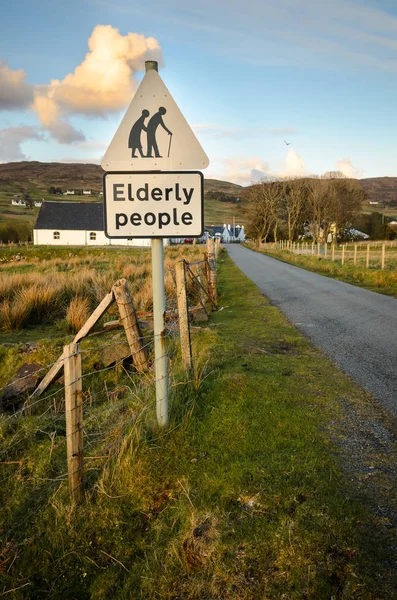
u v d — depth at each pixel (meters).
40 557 2.84
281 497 2.76
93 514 2.99
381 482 2.95
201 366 5.14
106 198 3.43
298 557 2.29
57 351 6.41
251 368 5.34
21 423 4.52
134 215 3.45
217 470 3.15
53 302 10.40
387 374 5.27
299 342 6.95
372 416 4.03
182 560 2.47
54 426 4.54
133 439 3.53
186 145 3.41
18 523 3.17
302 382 4.91
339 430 3.73
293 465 3.13
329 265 21.84
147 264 19.62
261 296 12.46
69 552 2.81
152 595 2.37
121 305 5.67
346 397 4.48
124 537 2.84
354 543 2.36
